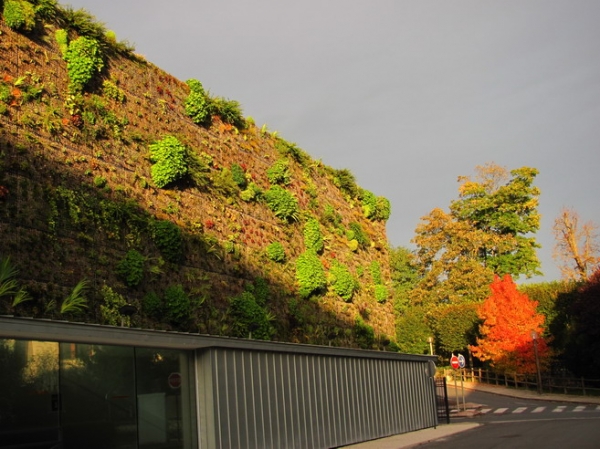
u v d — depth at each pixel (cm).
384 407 2102
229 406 1400
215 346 1391
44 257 1296
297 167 2552
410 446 1758
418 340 5031
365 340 2667
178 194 1758
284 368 1623
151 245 1606
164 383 1313
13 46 1361
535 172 5494
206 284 1775
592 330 3738
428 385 2489
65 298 1315
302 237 2400
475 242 5462
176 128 1842
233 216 2000
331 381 1827
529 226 5481
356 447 1781
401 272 6731
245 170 2144
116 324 1417
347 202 2981
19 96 1338
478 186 5634
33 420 1048
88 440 1134
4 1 1364
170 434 1305
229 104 2112
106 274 1441
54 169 1370
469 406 3409
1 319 930
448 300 5528
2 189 1235
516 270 5400
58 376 1104
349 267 2755
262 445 1477
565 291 4419
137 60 1736
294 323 2195
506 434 1942
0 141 1269
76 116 1459
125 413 1213
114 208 1500
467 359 5131
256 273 2044
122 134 1605
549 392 4031
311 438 1669
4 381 1019
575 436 1748
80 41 1510
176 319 1597
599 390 3881
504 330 4147
